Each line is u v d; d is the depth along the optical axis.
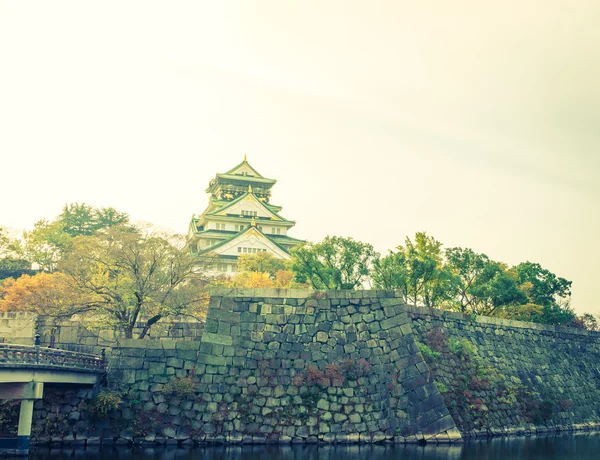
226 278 75.25
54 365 30.52
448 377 39.59
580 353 54.22
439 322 42.88
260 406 35.41
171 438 34.19
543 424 43.72
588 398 50.78
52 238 80.88
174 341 36.19
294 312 37.81
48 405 34.28
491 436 38.88
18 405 34.03
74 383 32.69
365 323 37.97
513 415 41.97
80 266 43.91
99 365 36.09
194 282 45.72
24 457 28.86
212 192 131.50
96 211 104.75
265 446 33.94
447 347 41.44
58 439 33.62
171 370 35.69
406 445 34.59
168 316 46.16
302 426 35.00
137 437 34.00
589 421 48.75
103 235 44.69
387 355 37.25
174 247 45.12
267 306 37.78
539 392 46.09
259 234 104.00
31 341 44.22
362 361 36.66
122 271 44.47
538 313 59.19
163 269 44.81
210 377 35.75
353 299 38.44
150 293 43.12
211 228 112.69
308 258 54.19
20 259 79.81
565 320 62.78
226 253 102.25
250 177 126.31
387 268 52.25
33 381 29.53
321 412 35.44
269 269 86.69
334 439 34.88
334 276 53.44
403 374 36.75
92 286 43.81
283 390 35.91
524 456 30.95
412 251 53.66
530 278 66.44
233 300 37.66
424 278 53.00
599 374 54.25
